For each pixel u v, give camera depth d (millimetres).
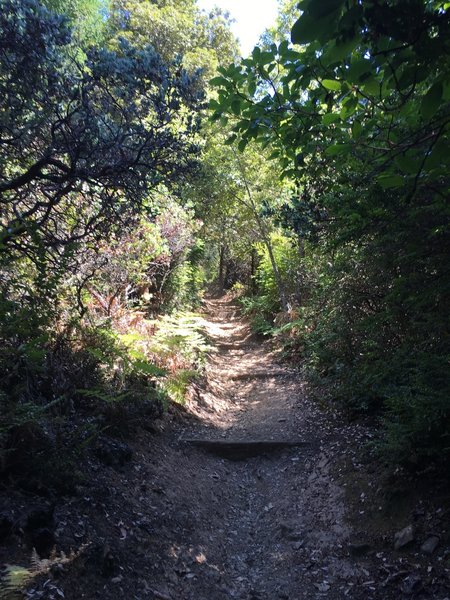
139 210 4250
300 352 10891
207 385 9031
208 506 4836
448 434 3863
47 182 4164
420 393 4336
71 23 4258
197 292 19234
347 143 3002
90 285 6941
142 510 4031
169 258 10703
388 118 3059
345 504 4660
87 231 4676
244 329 16641
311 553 4062
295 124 3457
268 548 4293
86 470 4082
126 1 19562
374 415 6539
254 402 8883
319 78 2875
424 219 4109
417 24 1403
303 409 7793
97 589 2762
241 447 6336
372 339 6211
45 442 3617
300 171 4230
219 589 3494
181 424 6875
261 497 5387
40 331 3859
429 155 2111
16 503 3020
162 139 3836
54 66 3455
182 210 10883
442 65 1747
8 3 3207
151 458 5191
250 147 13562
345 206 4484
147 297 10180
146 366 5664
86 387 4914
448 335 4535
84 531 3227
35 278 3971
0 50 3297
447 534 3650
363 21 1397
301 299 13273
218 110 3342
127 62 3512
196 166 4168
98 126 3693
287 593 3604
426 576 3379
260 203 14180
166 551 3629
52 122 3594
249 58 3041
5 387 3803
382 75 2238
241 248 19797
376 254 5359
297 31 1413
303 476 5602
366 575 3609
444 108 2291
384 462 4828
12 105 3449
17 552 2641
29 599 2357
